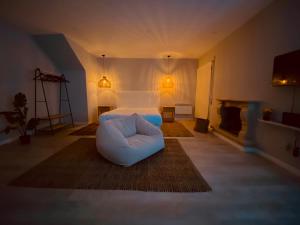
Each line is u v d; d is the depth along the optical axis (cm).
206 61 538
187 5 258
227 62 394
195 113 639
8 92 327
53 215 138
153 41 436
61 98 530
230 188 179
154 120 392
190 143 341
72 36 404
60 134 405
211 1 246
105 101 645
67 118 546
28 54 380
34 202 154
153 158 260
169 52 547
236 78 354
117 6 261
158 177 201
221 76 425
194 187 180
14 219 134
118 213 141
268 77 259
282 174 211
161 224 130
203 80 546
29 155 266
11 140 338
